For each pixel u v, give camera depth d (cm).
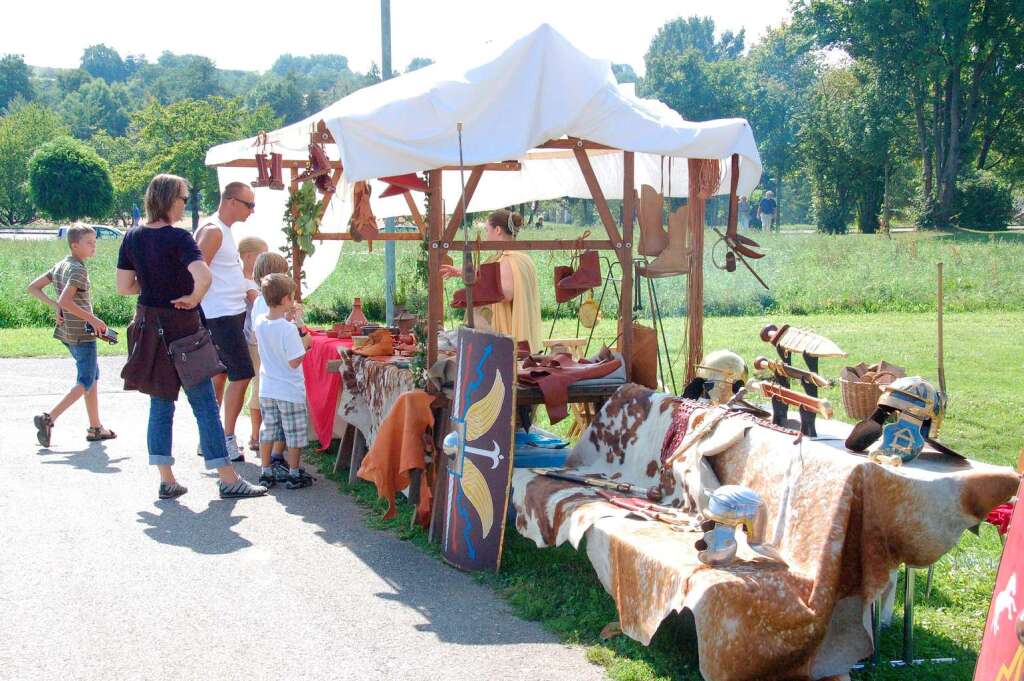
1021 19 4912
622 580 429
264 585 508
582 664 416
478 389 524
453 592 500
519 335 706
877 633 416
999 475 391
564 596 488
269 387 695
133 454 791
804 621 378
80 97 15862
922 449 434
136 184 5894
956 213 5225
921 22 5066
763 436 450
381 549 569
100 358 1352
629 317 612
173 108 5803
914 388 429
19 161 8794
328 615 469
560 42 550
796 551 403
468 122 546
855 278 2023
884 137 5438
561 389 570
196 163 5681
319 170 764
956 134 5159
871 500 393
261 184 832
